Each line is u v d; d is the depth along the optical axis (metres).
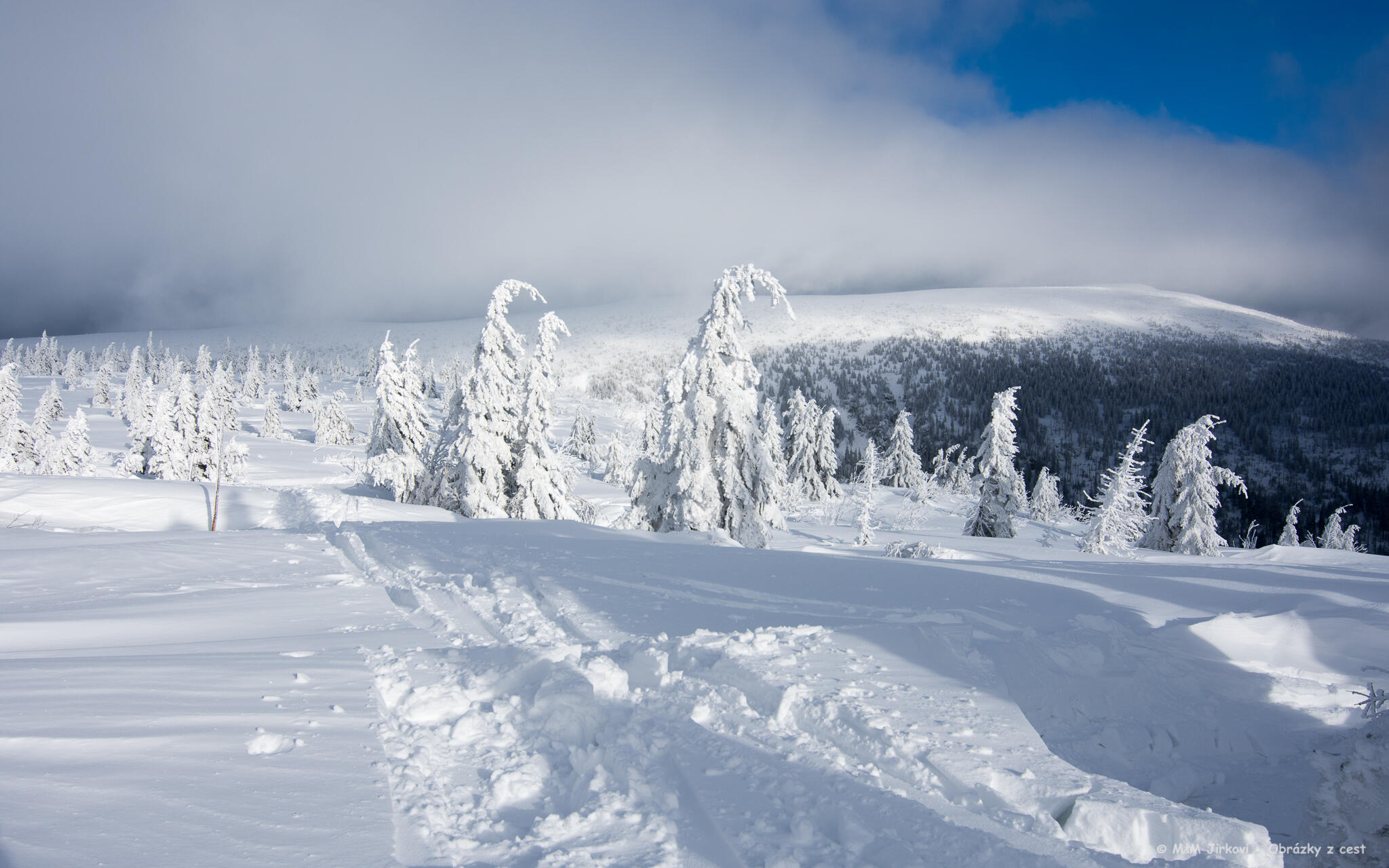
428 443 32.09
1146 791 4.59
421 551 12.03
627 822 3.18
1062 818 3.46
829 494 57.16
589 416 81.19
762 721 4.51
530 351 24.83
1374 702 4.02
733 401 19.45
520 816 3.25
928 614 7.39
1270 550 16.03
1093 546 27.36
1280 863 3.12
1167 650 6.73
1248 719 5.59
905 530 43.34
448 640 6.40
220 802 2.92
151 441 44.38
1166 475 30.67
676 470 20.39
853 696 4.80
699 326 20.14
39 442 48.25
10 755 3.14
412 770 3.52
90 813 2.68
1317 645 6.86
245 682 4.71
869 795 3.43
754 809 3.27
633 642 6.30
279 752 3.55
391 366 31.11
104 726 3.61
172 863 2.40
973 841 3.02
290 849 2.62
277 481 45.66
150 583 9.41
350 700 4.50
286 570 10.77
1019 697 5.36
